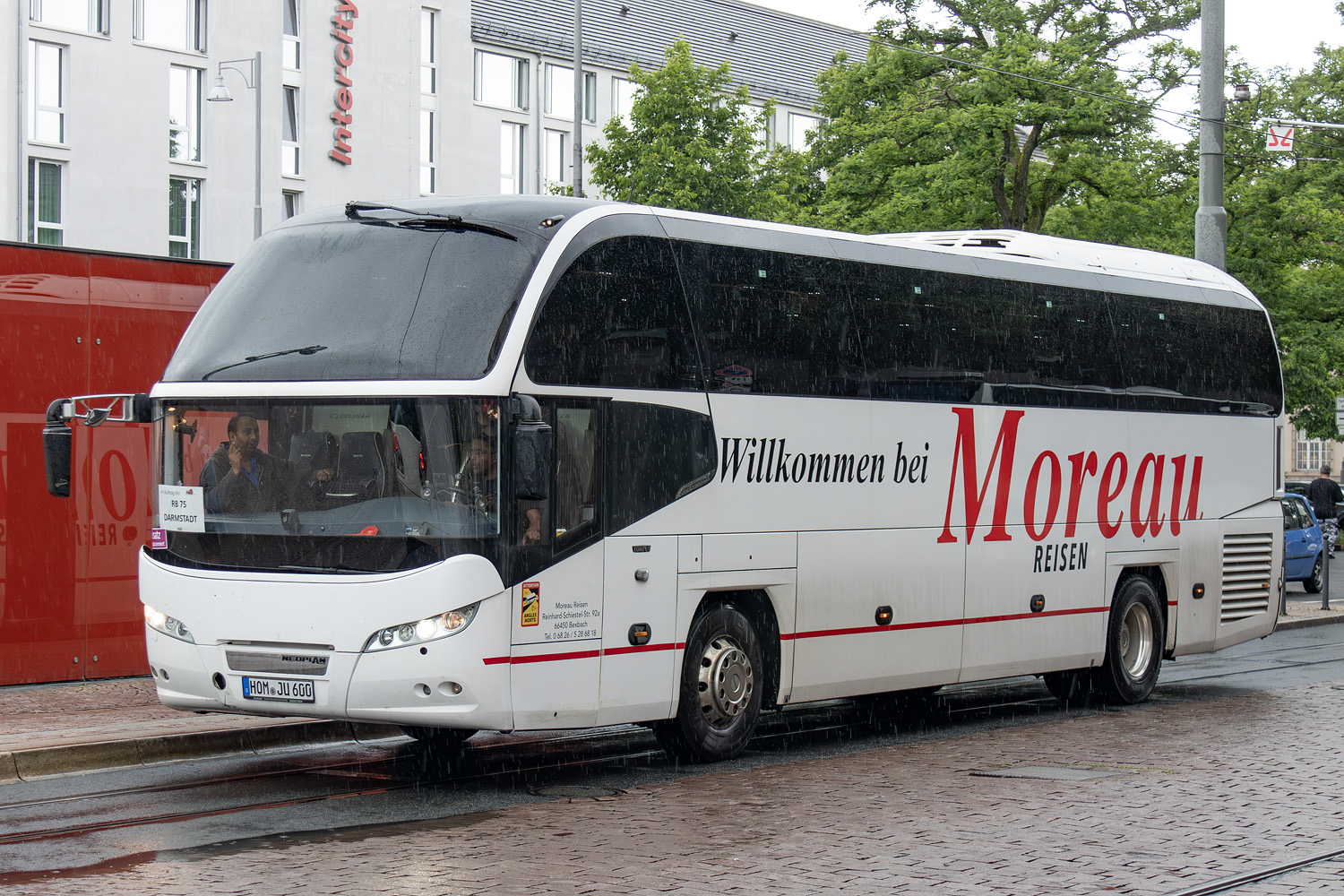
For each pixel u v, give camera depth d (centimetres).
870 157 3534
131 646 1559
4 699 1391
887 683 1329
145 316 1571
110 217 4428
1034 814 946
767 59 7150
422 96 5538
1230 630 1748
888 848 848
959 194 3456
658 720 1140
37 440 1494
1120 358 1595
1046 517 1494
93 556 1530
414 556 994
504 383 1012
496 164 5856
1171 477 1658
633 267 1115
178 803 984
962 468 1398
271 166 4806
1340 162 4103
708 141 4197
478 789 1047
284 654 1017
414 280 1059
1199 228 2195
